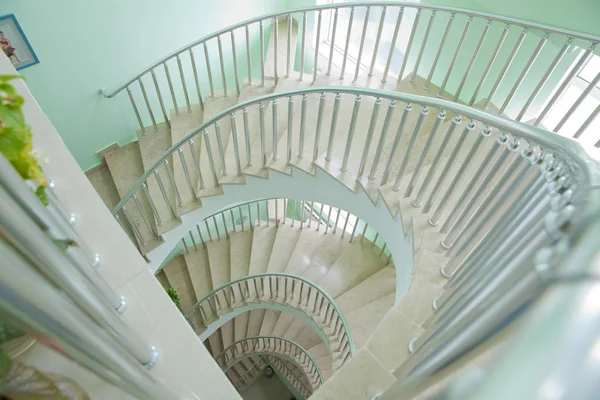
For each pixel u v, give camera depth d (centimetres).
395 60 422
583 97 221
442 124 286
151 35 391
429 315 175
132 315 128
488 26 248
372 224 283
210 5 417
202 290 514
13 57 319
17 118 85
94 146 425
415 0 349
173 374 120
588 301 36
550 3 248
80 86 374
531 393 31
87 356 70
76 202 144
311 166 290
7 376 58
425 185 218
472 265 149
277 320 629
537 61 276
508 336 45
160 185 327
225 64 480
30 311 54
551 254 51
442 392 62
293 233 562
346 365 164
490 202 168
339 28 477
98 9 343
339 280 481
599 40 201
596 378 28
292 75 406
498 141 157
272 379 845
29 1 304
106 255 136
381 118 310
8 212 56
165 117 430
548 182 111
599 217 48
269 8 480
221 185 346
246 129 306
